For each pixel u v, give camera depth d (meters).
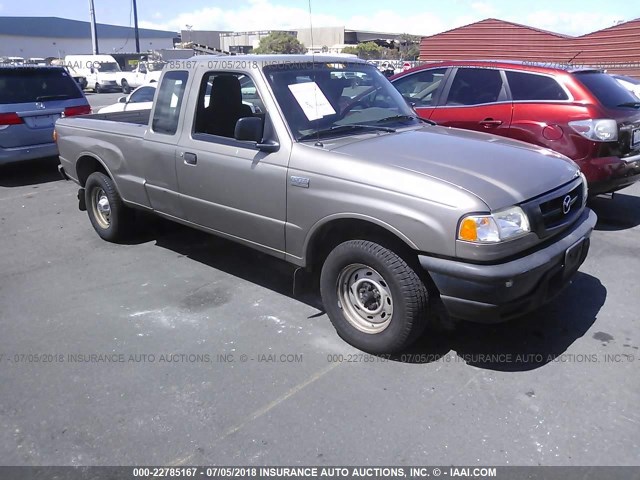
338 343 3.83
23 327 4.15
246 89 4.58
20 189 8.52
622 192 7.74
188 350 3.79
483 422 3.01
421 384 3.35
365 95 4.57
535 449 2.80
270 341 3.88
